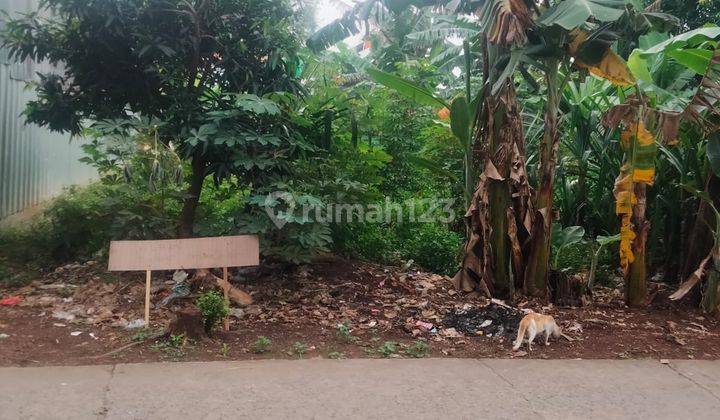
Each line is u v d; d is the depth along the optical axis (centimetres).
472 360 470
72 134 683
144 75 645
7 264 670
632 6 580
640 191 615
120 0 598
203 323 489
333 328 531
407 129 836
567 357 486
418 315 570
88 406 361
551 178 618
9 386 385
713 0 975
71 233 709
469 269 642
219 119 595
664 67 761
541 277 630
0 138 866
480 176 625
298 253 624
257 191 616
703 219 653
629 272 634
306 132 697
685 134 664
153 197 643
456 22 1013
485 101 620
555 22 518
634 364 474
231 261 526
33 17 648
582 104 754
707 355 504
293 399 382
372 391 400
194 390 390
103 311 550
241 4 643
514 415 373
